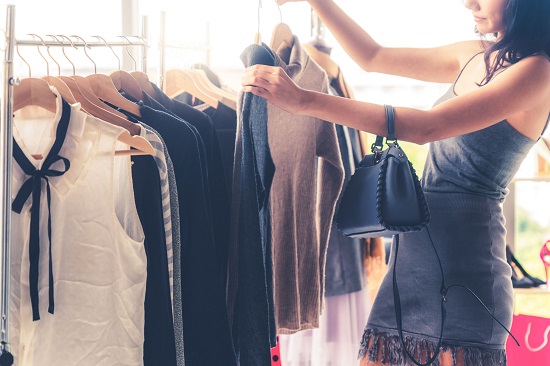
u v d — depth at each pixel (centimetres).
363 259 241
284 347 242
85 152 132
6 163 123
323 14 193
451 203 165
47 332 135
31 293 130
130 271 140
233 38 356
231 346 154
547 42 155
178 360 149
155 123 155
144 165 146
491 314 162
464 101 148
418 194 155
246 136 154
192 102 219
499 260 165
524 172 278
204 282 153
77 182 132
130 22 263
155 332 145
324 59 227
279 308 179
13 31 123
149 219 146
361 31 194
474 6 166
